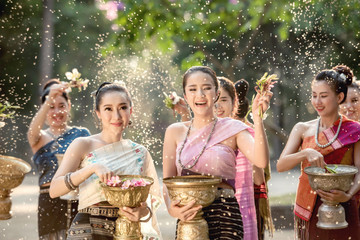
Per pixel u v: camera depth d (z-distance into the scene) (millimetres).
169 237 9961
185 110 6117
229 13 12320
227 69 12953
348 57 16141
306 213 5641
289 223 11023
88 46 26422
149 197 5141
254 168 6230
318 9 12938
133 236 4480
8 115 6793
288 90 21562
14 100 26938
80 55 26578
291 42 18984
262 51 22344
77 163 4848
